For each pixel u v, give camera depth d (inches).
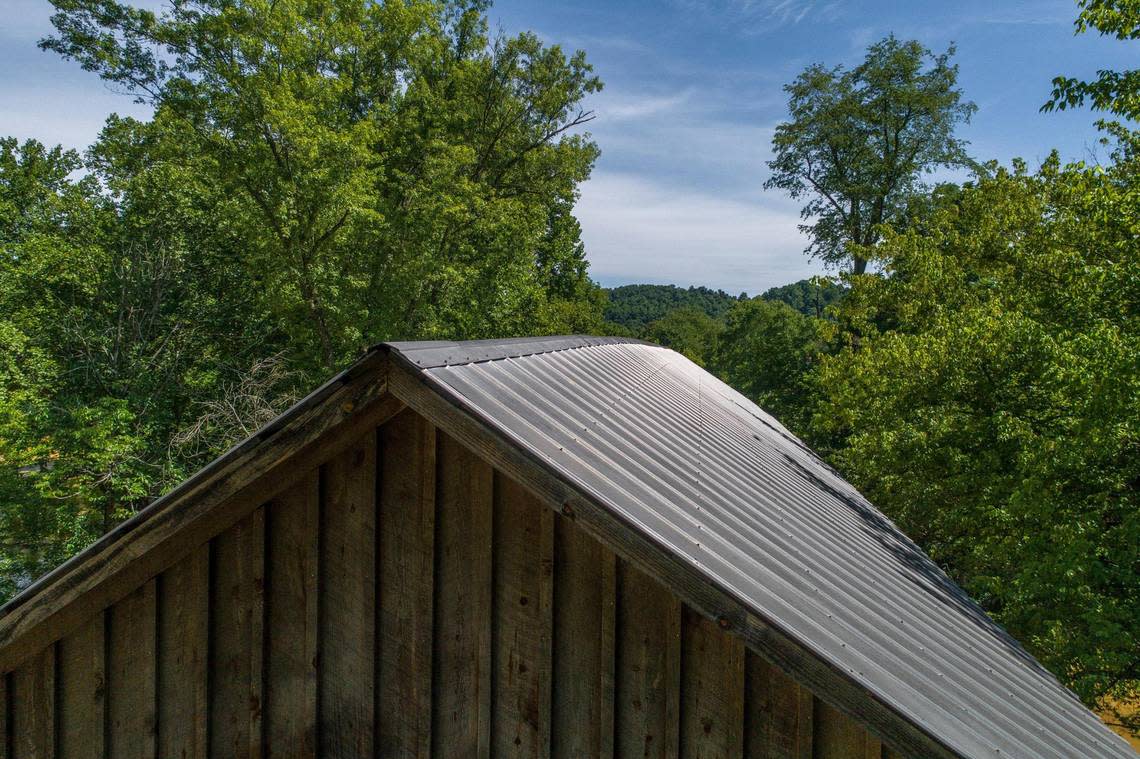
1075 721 136.1
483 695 103.9
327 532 110.1
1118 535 348.2
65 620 110.0
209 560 112.3
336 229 693.9
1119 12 358.0
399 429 106.1
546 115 999.0
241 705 112.7
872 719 69.4
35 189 863.7
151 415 631.2
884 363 563.2
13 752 114.3
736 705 91.2
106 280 710.5
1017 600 357.1
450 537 104.7
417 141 819.4
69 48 597.9
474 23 963.3
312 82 639.8
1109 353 339.9
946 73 1168.2
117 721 114.2
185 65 629.3
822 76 1239.5
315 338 764.0
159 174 742.5
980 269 639.8
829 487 293.1
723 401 389.7
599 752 98.2
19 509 550.0
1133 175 428.8
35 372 620.4
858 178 1274.6
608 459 102.3
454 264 845.8
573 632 99.3
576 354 221.9
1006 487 422.9
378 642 108.3
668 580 75.2
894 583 156.5
